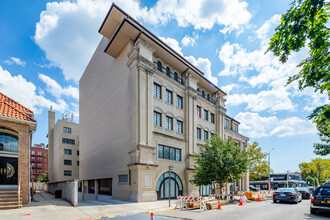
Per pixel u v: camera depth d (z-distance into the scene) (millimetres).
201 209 14305
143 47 22172
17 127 14102
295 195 19031
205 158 20969
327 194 12141
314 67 3928
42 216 10562
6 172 13672
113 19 23656
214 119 34031
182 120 26594
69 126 53469
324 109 3854
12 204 12641
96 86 31797
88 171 31250
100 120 29078
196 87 29281
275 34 4148
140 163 19375
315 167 76688
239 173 20344
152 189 19984
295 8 3797
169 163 23219
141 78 21547
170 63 26297
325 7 3559
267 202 20438
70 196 16172
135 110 20922
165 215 12188
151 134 21391
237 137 40031
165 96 24672
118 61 25578
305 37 3809
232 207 15891
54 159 54000
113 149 24453
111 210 13672
